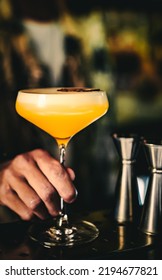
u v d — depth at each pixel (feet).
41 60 6.93
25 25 6.78
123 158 4.15
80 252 3.48
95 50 7.36
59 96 3.69
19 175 4.44
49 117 3.78
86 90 4.09
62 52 7.09
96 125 7.40
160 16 7.77
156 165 3.79
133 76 7.69
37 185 4.14
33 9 6.81
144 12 7.64
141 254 3.53
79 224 4.11
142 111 7.86
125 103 7.70
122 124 7.70
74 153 7.26
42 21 6.88
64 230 3.87
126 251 3.50
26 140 6.83
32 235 3.84
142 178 5.29
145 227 3.87
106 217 4.34
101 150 7.45
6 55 6.70
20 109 3.91
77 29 7.17
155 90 7.91
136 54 7.68
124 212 4.15
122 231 3.93
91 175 7.38
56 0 6.95
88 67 7.30
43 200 4.11
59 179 4.00
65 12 7.05
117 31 7.49
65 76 7.13
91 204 7.15
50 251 3.51
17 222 4.24
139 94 7.79
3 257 3.38
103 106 3.92
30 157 4.45
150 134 7.88
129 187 4.15
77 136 7.25
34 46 6.86
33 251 3.51
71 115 3.76
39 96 3.70
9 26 6.68
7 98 6.74
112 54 7.50
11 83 6.75
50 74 7.01
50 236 3.81
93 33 7.30
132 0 7.53
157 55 7.87
